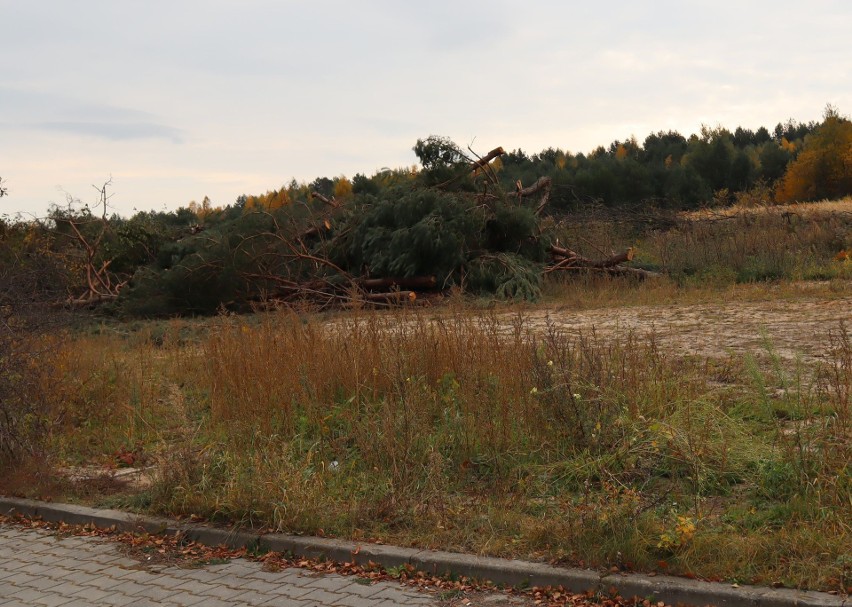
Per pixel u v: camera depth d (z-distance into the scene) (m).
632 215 29.91
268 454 7.67
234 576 5.88
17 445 8.54
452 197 22.05
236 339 11.05
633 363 8.38
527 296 20.83
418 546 5.96
